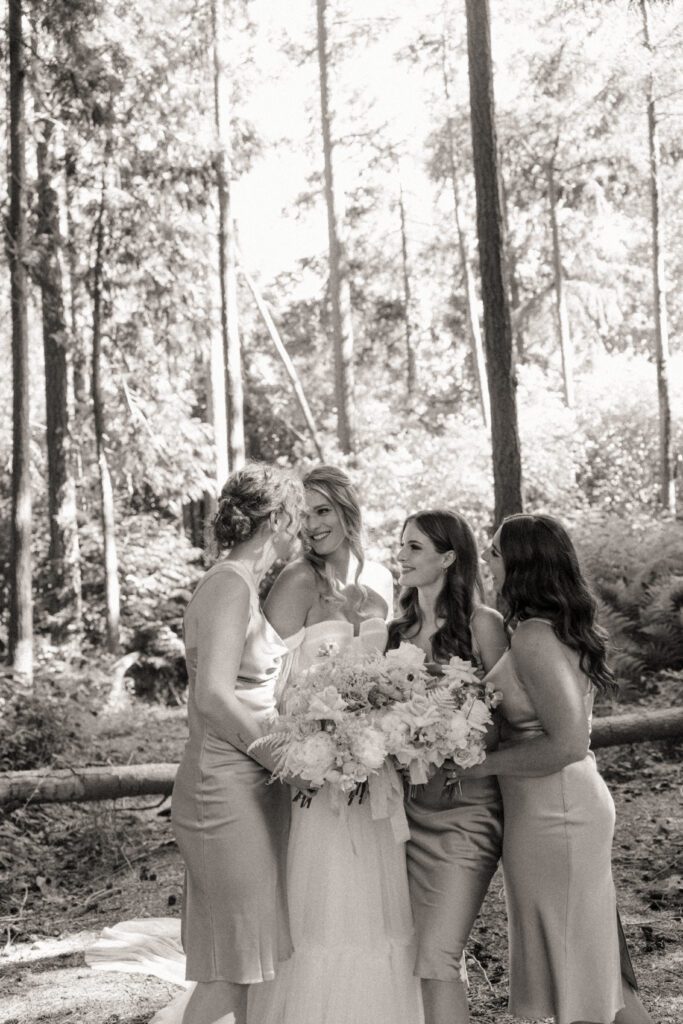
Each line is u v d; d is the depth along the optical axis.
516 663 3.42
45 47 14.49
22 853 6.95
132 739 10.93
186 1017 3.38
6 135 14.49
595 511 16.50
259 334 31.03
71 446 18.58
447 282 31.14
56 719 9.55
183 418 18.48
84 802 7.56
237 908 3.35
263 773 3.46
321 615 4.43
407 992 3.55
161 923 5.23
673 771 8.31
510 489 10.14
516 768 3.37
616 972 3.39
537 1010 3.39
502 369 10.17
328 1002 3.49
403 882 3.59
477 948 4.87
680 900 5.35
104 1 14.82
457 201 25.09
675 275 31.84
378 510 18.78
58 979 4.85
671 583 12.26
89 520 20.08
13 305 13.24
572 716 3.31
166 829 7.65
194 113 16.80
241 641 3.39
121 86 14.95
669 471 19.55
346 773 3.33
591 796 3.40
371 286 31.83
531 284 31.69
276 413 29.64
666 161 23.56
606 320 31.56
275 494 3.52
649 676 11.37
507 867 3.47
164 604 18.66
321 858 3.56
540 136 23.88
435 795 3.59
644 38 19.44
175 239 16.61
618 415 22.73
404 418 27.75
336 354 23.22
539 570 3.43
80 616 18.05
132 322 17.64
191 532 22.81
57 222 16.89
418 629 3.90
